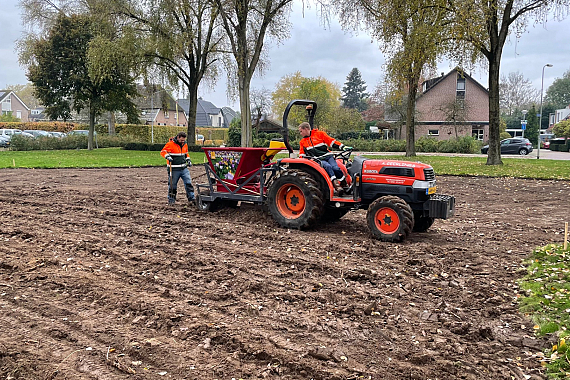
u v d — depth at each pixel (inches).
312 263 242.4
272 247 274.2
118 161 936.3
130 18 1192.2
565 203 466.9
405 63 830.5
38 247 270.8
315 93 2091.5
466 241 300.5
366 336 165.2
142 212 377.4
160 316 176.9
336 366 145.3
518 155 1451.8
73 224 330.3
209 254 257.4
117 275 224.2
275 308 186.9
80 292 203.0
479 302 197.2
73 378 137.0
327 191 317.1
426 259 254.1
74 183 578.6
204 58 1373.0
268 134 1786.4
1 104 3147.1
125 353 151.9
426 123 2097.7
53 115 1349.7
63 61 1290.6
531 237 312.5
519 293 206.1
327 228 328.8
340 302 194.4
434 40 767.7
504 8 831.7
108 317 177.9
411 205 298.7
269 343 157.6
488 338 166.4
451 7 769.6
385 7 853.2
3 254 257.3
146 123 2456.9
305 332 167.0
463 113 1873.8
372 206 293.9
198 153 1273.4
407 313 185.2
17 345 155.9
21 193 474.3
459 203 467.2
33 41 1336.1
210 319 175.5
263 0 1038.4
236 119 1728.6
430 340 162.7
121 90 1362.0
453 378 140.2
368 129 2431.1
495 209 431.8
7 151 1274.6
